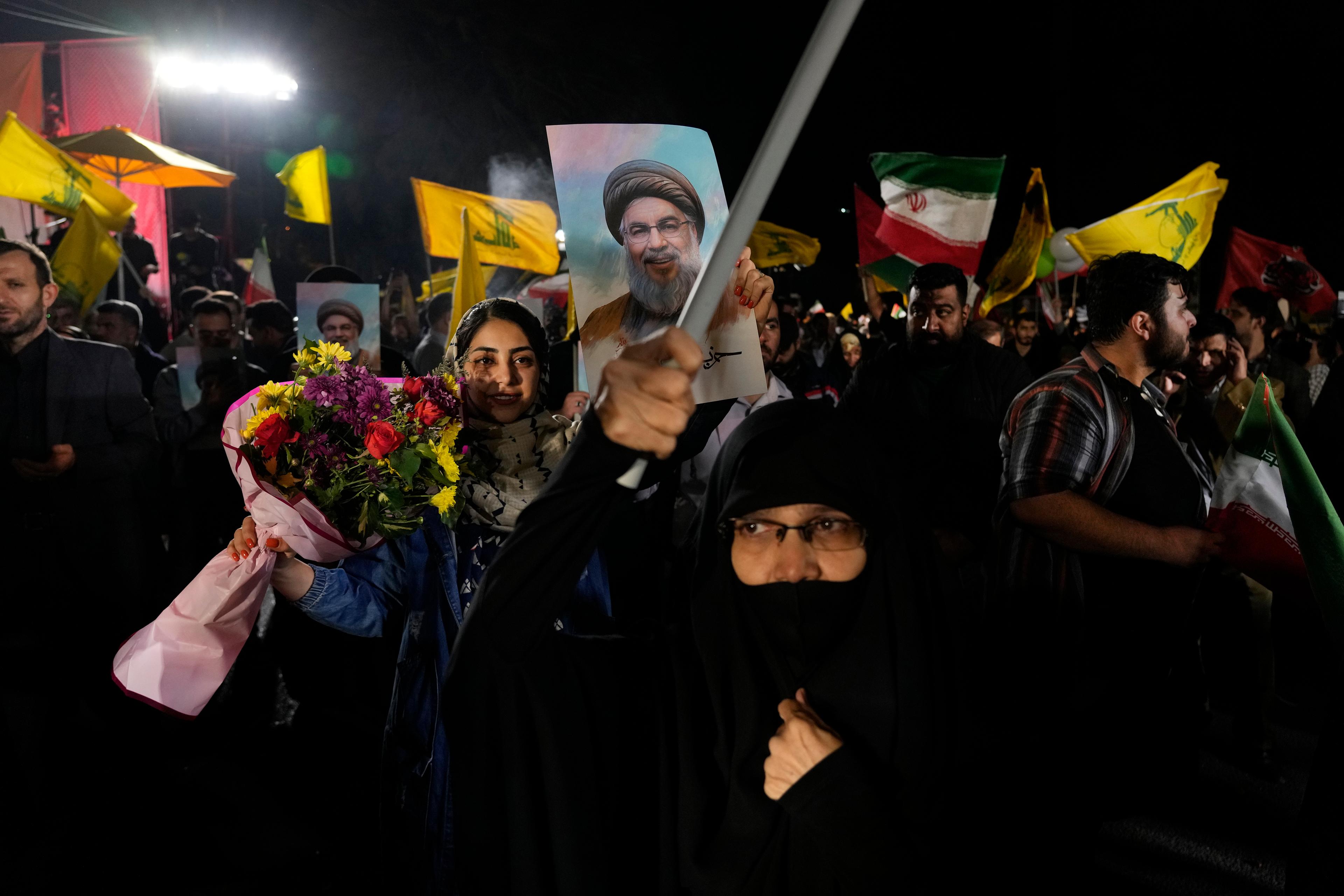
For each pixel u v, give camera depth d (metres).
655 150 2.12
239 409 2.38
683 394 1.14
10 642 4.18
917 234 6.39
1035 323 9.61
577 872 1.47
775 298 6.65
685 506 4.32
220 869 3.55
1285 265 9.26
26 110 13.06
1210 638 4.43
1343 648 1.88
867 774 1.43
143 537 4.52
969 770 1.58
